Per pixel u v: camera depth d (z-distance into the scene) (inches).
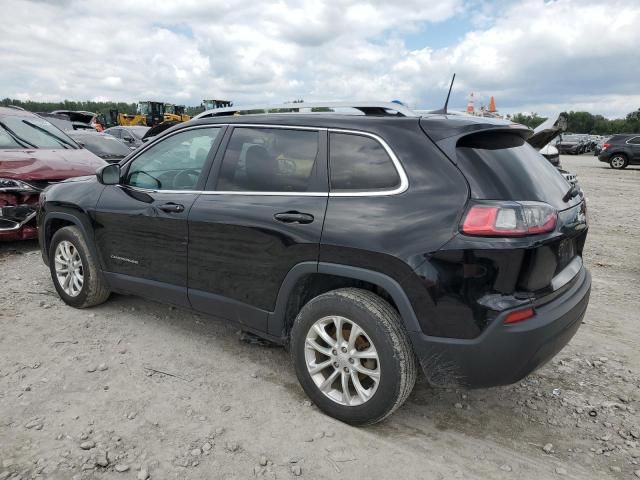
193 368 140.0
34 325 163.9
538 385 136.7
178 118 1438.2
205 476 98.7
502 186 101.7
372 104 121.9
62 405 120.0
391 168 109.3
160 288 150.6
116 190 162.4
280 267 121.0
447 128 107.7
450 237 98.8
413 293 102.2
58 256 180.7
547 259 101.9
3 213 237.6
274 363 144.3
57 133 313.0
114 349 149.5
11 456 101.8
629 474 102.3
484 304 97.3
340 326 113.1
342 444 109.3
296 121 126.9
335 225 111.7
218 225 131.6
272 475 99.6
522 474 101.8
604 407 126.5
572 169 941.2
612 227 357.7
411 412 123.0
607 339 166.6
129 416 116.3
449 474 101.2
